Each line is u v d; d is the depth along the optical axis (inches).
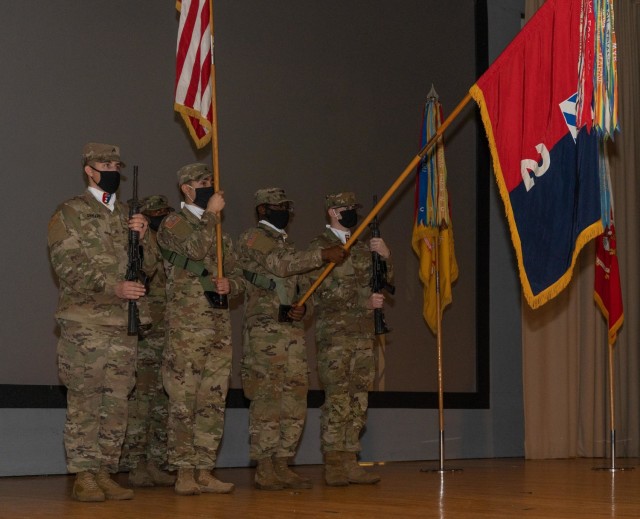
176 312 190.4
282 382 205.5
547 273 193.6
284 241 210.8
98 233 181.9
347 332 216.8
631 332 351.6
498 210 339.9
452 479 233.1
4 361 233.9
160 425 212.1
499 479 234.2
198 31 207.5
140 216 182.9
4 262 236.1
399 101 319.3
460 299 328.5
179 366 189.2
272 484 200.5
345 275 217.8
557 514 158.4
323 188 297.3
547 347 326.3
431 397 315.0
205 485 193.0
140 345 212.5
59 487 203.2
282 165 288.2
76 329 177.6
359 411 220.4
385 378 306.8
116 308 181.0
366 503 173.8
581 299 339.9
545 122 196.5
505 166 198.8
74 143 249.0
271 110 287.0
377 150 311.9
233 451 266.4
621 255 352.2
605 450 342.6
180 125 268.2
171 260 192.1
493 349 333.7
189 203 200.1
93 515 151.8
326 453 214.7
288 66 292.0
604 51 191.3
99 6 255.6
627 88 357.7
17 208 238.8
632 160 356.5
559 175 194.5
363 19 311.9
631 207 354.3
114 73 257.0
